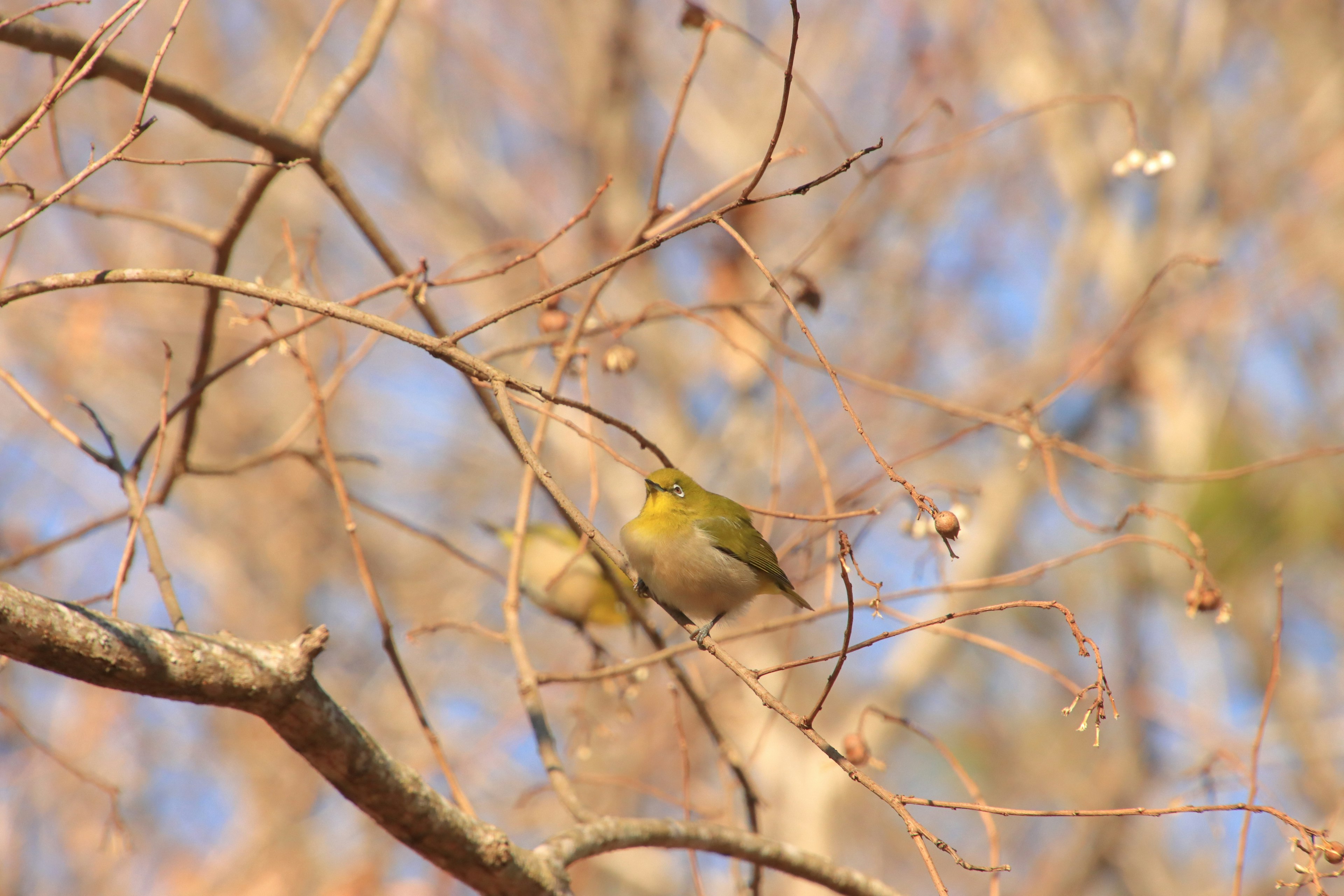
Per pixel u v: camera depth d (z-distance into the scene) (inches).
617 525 606.5
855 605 173.9
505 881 217.0
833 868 267.3
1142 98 634.8
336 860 513.3
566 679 295.3
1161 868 586.6
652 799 554.6
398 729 563.5
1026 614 673.0
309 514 663.1
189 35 616.7
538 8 674.2
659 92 655.8
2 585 166.1
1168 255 611.8
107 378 627.5
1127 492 647.8
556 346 310.2
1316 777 560.4
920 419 578.9
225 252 302.8
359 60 309.0
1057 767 644.1
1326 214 595.2
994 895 243.3
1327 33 649.0
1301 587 621.3
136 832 507.5
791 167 611.2
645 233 310.0
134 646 174.4
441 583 648.4
